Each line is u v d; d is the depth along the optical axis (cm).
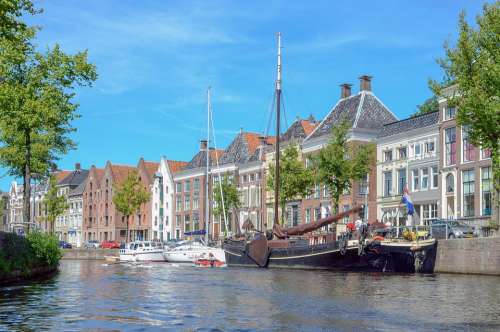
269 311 1680
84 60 2991
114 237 9619
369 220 5394
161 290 2361
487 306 1766
